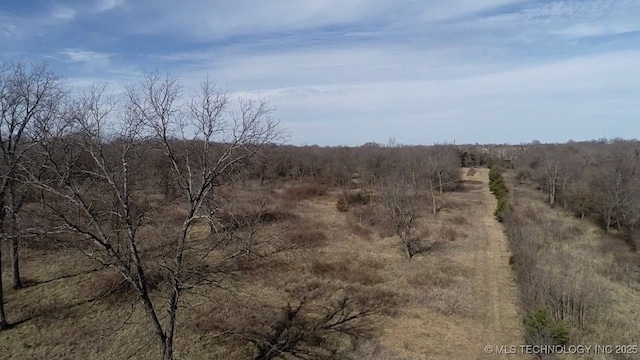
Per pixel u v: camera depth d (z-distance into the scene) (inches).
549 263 1103.0
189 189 556.1
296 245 1331.2
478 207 2055.9
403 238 1342.3
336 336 820.6
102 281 965.8
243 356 744.3
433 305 959.6
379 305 958.4
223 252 1075.3
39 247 1100.5
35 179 542.9
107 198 618.5
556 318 832.3
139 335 789.2
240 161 567.8
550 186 2114.9
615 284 1106.1
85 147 530.0
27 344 749.9
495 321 903.1
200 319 850.1
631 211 1524.4
